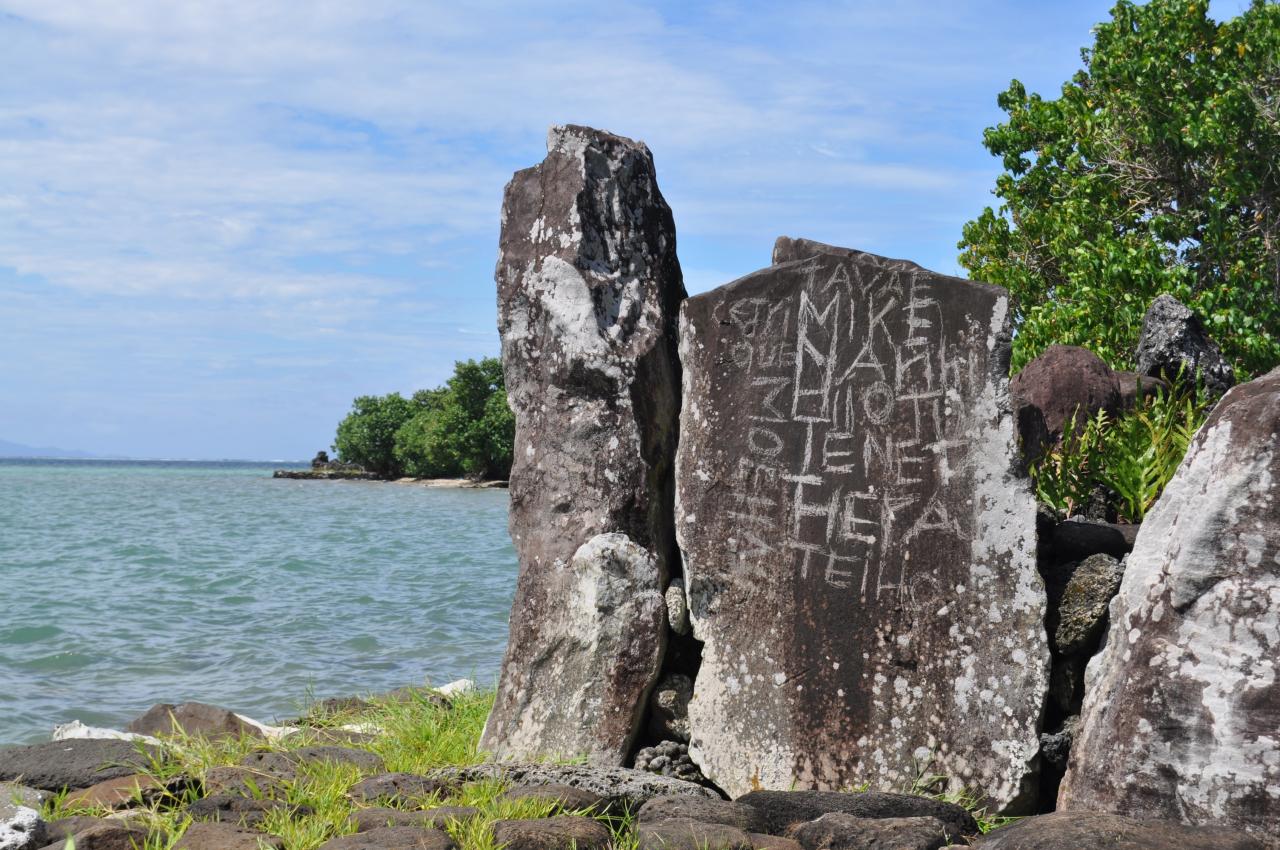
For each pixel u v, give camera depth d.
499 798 4.39
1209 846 3.29
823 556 4.96
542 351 5.70
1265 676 3.61
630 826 4.26
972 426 4.80
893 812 4.20
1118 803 3.75
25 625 11.88
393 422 73.06
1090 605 4.69
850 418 5.01
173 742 5.62
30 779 5.21
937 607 4.75
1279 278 15.69
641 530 5.49
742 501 5.13
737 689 4.98
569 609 5.40
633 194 6.00
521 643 5.50
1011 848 3.46
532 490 5.65
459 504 43.59
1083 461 6.54
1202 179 16.38
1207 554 3.78
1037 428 6.68
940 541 4.79
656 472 5.59
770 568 5.04
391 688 8.89
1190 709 3.69
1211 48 16.69
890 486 4.90
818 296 5.15
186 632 11.62
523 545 5.64
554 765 4.82
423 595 14.77
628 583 5.34
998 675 4.62
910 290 4.98
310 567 18.52
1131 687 3.84
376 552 21.50
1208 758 3.63
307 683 9.13
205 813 4.45
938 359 4.90
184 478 90.94
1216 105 15.55
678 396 5.85
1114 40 17.81
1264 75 15.98
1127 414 6.85
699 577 5.14
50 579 16.41
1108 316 12.92
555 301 5.65
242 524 30.62
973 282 4.88
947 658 4.70
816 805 4.22
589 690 5.27
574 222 5.73
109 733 6.34
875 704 4.75
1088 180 16.78
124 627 11.88
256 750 5.43
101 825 4.21
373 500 47.25
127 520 32.22
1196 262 16.27
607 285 5.72
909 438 4.90
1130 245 14.86
